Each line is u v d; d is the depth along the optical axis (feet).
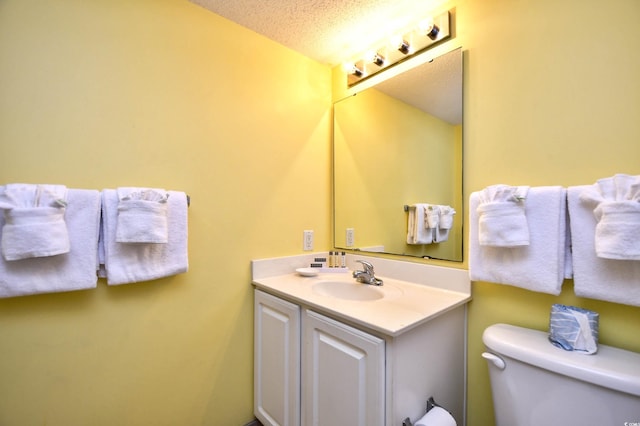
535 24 3.52
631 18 2.91
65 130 3.43
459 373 3.99
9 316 3.14
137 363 3.91
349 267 5.83
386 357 3.02
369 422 3.09
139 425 3.93
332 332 3.53
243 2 4.36
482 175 4.00
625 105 2.94
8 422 3.15
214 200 4.58
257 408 4.86
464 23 4.21
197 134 4.42
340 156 6.04
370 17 4.68
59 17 3.41
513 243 3.17
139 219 3.46
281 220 5.37
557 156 3.36
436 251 4.51
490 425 3.89
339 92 6.08
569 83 3.27
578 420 2.65
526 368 2.97
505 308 3.75
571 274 3.07
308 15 4.65
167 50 4.16
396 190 5.08
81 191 3.35
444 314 3.70
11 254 2.86
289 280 4.96
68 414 3.46
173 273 3.96
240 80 4.87
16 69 3.18
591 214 2.90
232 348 4.77
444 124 4.41
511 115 3.72
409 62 4.89
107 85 3.70
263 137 5.13
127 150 3.84
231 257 4.76
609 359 2.73
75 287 3.27
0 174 3.09
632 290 2.67
